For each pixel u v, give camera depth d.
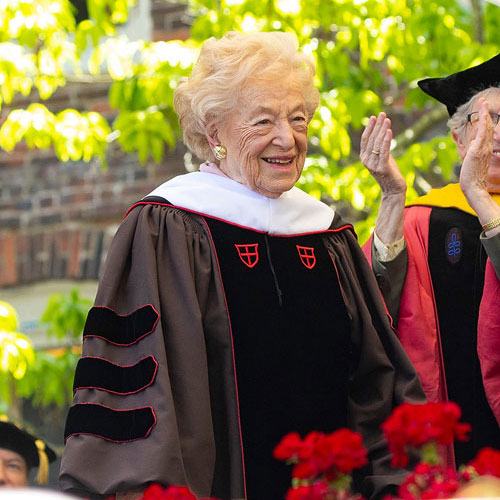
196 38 21.95
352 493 11.47
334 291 11.88
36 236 26.97
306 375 11.45
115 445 10.56
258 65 11.56
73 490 10.47
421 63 21.88
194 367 10.92
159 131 21.62
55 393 23.44
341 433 8.66
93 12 22.11
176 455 10.38
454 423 8.53
